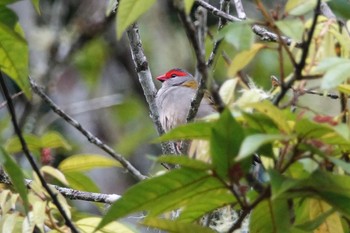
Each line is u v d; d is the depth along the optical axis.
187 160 4.83
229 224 7.40
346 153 5.45
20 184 5.24
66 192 7.61
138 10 5.17
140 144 15.34
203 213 5.41
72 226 6.00
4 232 6.41
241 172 4.92
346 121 5.93
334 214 5.54
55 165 13.46
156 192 4.95
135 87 16.50
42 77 14.85
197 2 7.61
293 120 4.93
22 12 15.48
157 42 16.09
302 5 5.02
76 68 16.17
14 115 5.87
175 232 5.34
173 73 11.27
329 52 5.75
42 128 14.02
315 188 4.91
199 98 7.48
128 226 6.47
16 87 13.86
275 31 5.00
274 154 5.19
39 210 6.38
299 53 5.82
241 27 4.88
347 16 7.28
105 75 16.47
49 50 15.18
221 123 4.74
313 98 12.66
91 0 15.82
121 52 16.55
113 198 7.60
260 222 5.23
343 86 5.61
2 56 5.34
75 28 15.52
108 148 7.62
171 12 16.27
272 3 14.34
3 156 5.22
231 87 5.86
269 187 4.98
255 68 14.24
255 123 4.89
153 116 8.73
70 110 14.95
